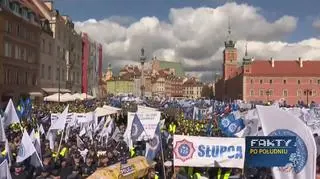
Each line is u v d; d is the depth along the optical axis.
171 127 27.66
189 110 52.50
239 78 181.62
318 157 19.97
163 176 17.39
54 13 98.38
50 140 23.41
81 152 21.20
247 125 25.70
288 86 171.62
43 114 41.00
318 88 170.12
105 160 17.75
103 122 30.80
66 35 107.25
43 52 90.12
